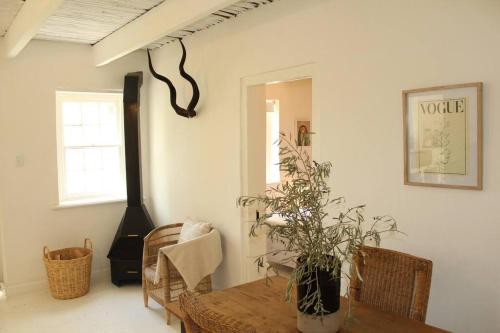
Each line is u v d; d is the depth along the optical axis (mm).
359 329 1780
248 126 3635
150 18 3484
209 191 4125
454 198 2227
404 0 2389
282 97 5621
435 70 2268
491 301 2104
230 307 2025
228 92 3791
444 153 2238
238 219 3756
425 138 2320
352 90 2697
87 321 3740
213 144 4031
